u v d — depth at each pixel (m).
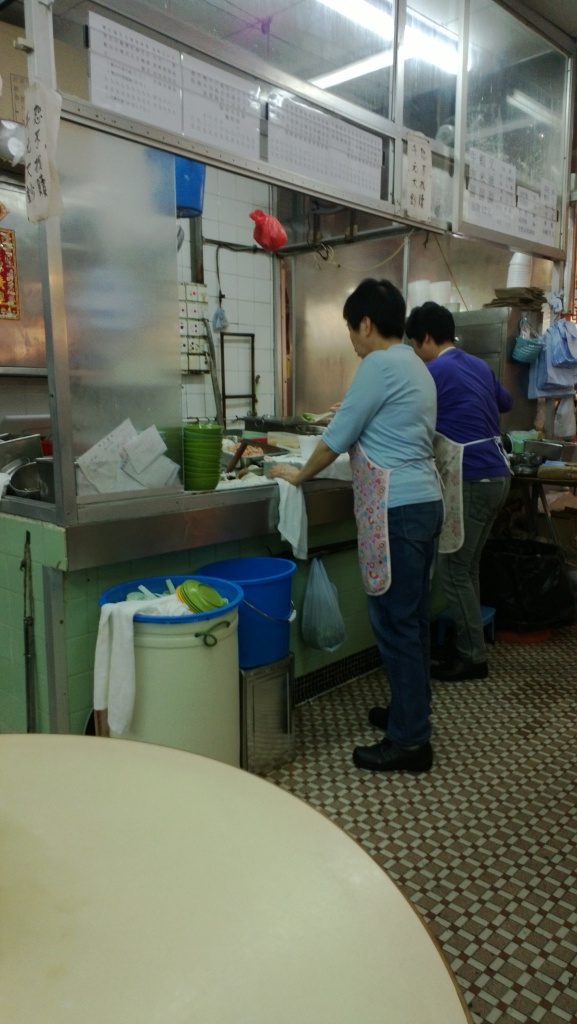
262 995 0.53
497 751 2.51
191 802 0.79
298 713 2.85
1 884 0.64
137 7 2.01
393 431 2.19
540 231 4.24
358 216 4.67
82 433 1.98
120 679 1.81
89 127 1.92
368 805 2.16
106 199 1.98
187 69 2.17
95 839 0.71
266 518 2.52
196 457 2.29
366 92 3.11
